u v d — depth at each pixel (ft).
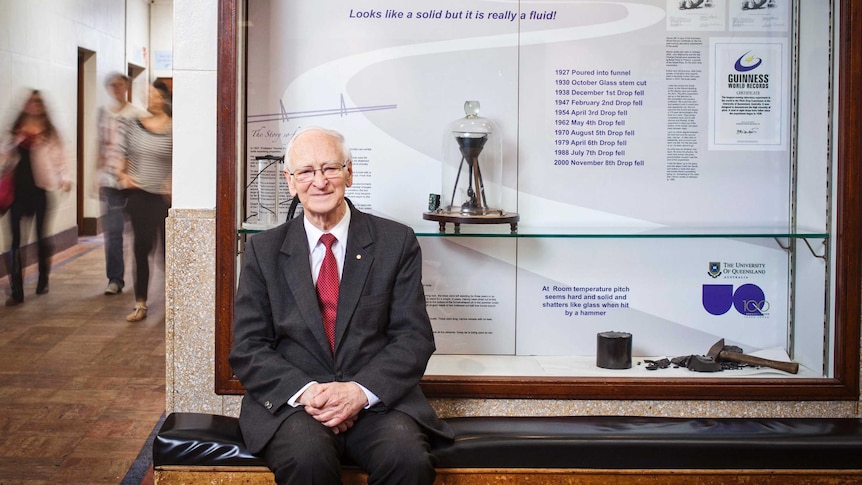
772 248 10.56
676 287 10.59
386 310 8.48
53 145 27.17
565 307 10.59
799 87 10.27
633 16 10.28
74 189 30.01
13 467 10.85
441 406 9.73
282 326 8.30
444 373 9.87
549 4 10.24
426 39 10.21
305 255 8.43
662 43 10.32
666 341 10.66
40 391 14.39
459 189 10.30
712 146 10.44
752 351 10.62
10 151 23.56
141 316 20.33
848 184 9.55
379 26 10.15
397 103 10.24
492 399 9.72
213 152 9.52
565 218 10.48
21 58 24.71
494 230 10.28
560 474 8.52
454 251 10.45
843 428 9.05
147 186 20.16
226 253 9.38
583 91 10.34
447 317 10.55
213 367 9.63
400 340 8.34
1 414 13.08
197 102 9.48
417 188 10.34
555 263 10.53
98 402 13.79
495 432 8.70
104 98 33.50
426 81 10.25
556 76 10.32
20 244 23.57
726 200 10.49
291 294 8.39
